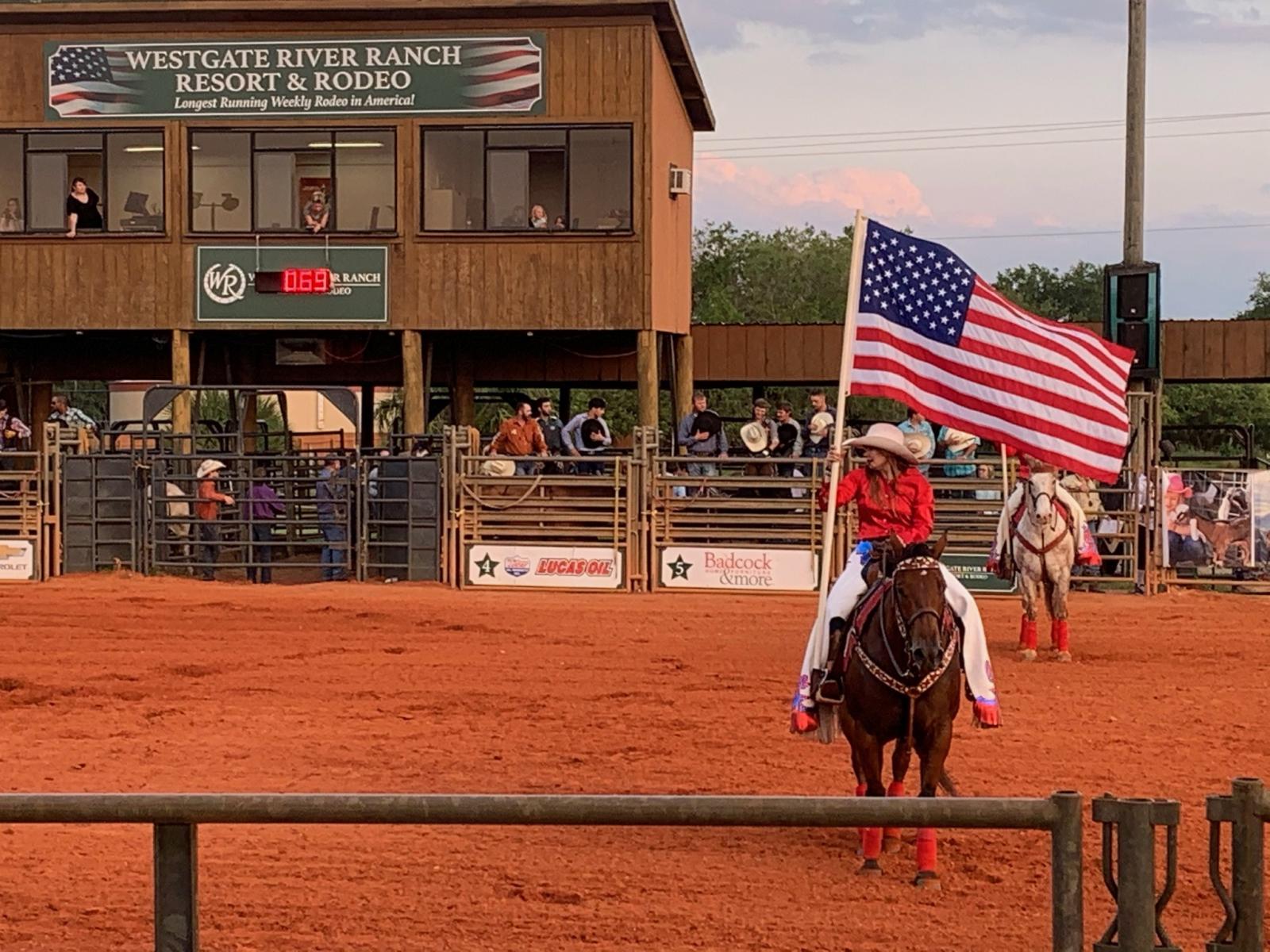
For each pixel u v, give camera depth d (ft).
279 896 30.55
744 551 83.51
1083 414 41.63
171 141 104.37
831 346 116.88
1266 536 83.30
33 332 109.40
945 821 18.06
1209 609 77.00
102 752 44.01
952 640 31.01
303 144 104.12
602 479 84.48
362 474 87.40
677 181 107.76
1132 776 40.93
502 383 121.29
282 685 54.85
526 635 67.36
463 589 84.89
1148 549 83.66
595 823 18.34
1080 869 17.98
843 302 283.38
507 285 102.89
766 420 87.20
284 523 87.92
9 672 57.57
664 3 99.86
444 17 102.27
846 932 28.45
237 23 103.76
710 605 78.79
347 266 103.81
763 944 27.76
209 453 91.91
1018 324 41.52
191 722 48.32
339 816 18.42
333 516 87.76
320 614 73.61
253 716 49.21
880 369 40.93
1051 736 46.09
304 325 104.17
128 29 104.27
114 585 84.84
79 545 90.02
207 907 29.81
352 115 103.40
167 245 104.83
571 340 114.32
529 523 85.61
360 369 116.26
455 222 103.35
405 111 103.04
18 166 105.60
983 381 41.42
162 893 18.71
